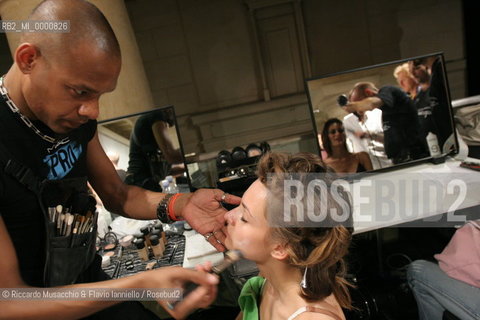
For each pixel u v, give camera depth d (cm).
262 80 314
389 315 175
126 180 174
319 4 299
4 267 60
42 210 78
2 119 72
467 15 296
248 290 98
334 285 84
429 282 127
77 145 90
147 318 109
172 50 307
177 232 165
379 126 180
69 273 86
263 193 78
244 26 304
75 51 63
